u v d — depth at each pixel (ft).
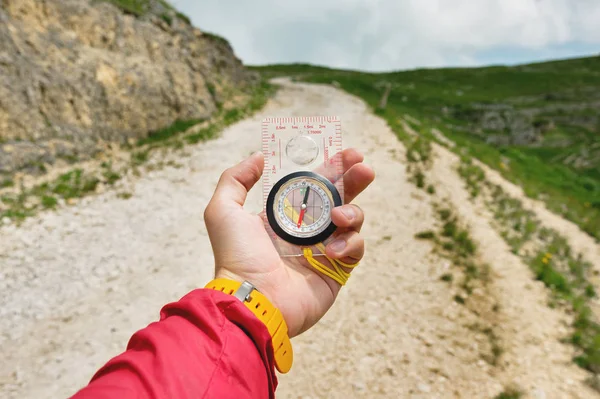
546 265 27.68
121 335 19.42
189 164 44.21
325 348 18.66
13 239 26.18
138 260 25.64
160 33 65.77
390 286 23.54
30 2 44.55
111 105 48.26
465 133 139.23
